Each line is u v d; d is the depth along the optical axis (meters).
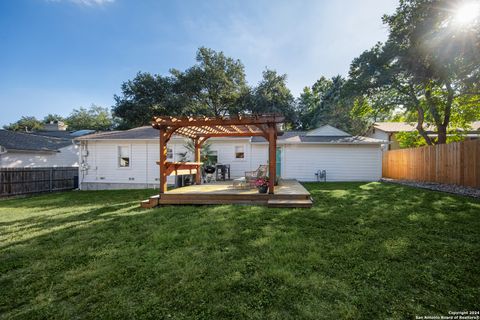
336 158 13.67
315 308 2.16
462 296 2.31
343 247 3.48
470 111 12.84
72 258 3.37
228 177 12.88
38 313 2.21
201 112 28.70
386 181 13.02
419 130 13.83
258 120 6.65
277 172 13.95
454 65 8.31
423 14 8.89
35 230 4.78
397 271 2.77
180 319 2.06
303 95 40.31
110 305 2.29
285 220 5.01
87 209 6.95
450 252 3.28
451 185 9.66
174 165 7.80
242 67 31.94
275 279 2.63
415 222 4.71
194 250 3.53
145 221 5.26
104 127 45.31
